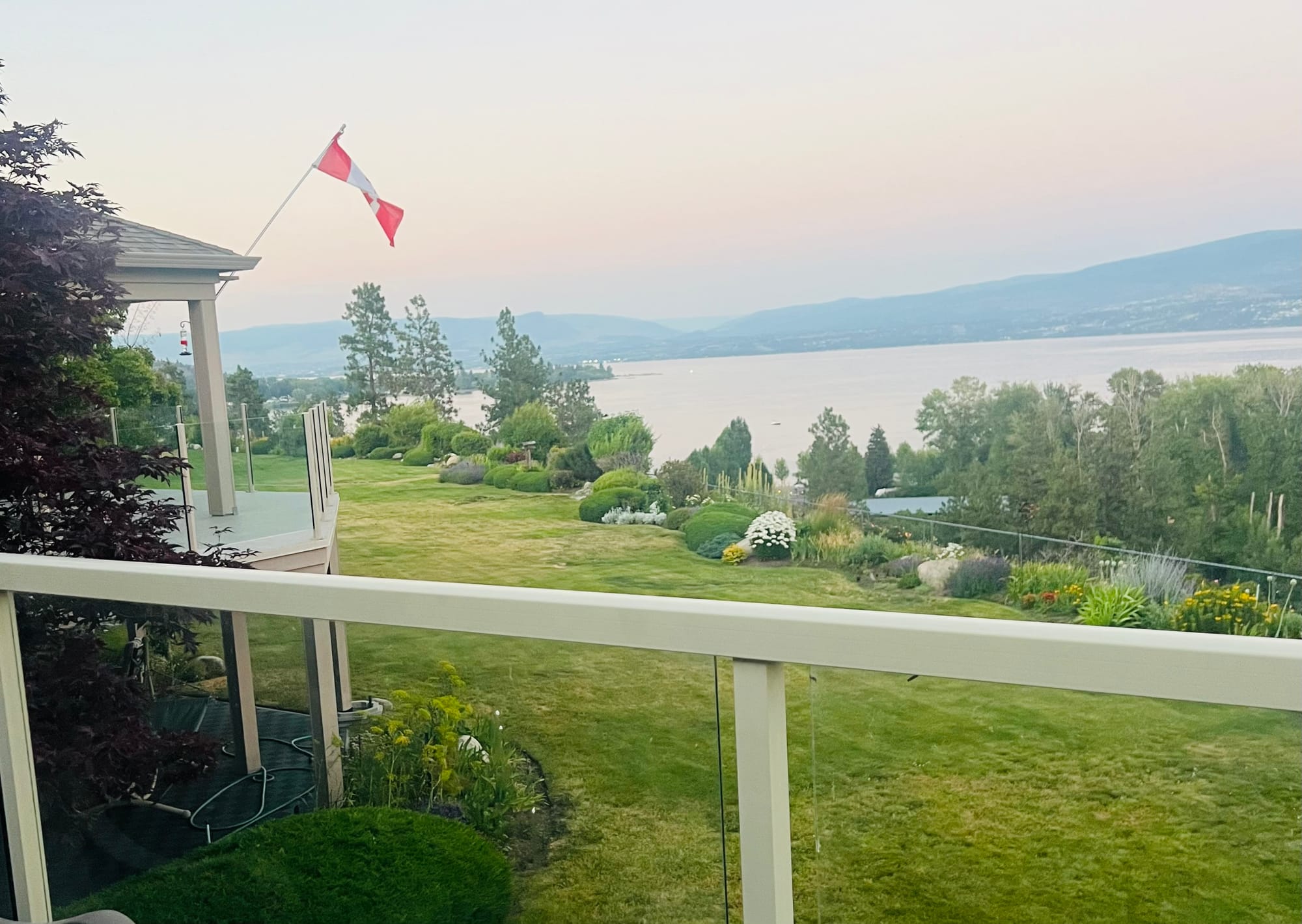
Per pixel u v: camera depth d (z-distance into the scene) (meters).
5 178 7.68
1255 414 26.05
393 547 32.78
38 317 7.51
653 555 31.05
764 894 1.21
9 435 7.18
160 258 11.40
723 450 34.41
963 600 27.08
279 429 10.63
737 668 1.20
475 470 38.97
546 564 30.61
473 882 1.44
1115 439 27.77
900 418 31.23
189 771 1.68
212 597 1.61
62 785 1.81
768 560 29.69
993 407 29.81
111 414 9.65
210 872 1.68
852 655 1.10
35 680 1.81
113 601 1.72
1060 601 25.94
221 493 10.52
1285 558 25.48
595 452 36.72
